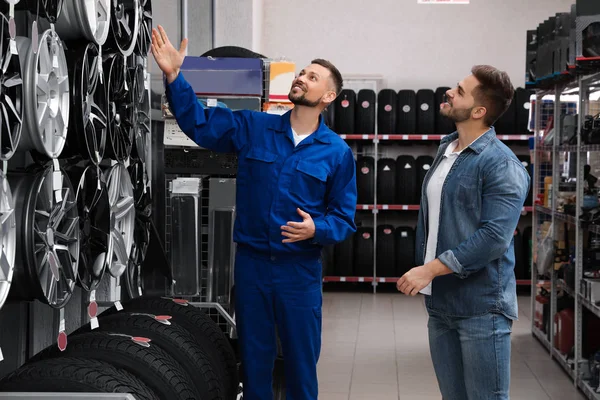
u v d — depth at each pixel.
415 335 5.87
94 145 2.30
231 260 3.52
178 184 3.42
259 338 2.86
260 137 2.87
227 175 3.73
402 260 7.70
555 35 5.08
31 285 1.94
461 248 2.46
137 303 2.89
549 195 5.62
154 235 3.24
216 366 2.62
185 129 2.85
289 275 2.81
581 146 4.59
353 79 8.30
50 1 1.99
